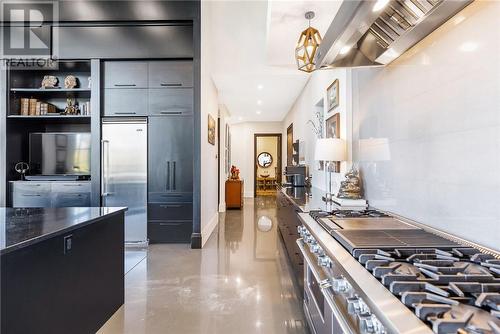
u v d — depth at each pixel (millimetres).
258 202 9047
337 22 1465
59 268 1596
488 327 597
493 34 1111
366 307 817
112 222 2213
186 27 4109
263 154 12555
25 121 4383
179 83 4160
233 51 4914
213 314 2230
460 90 1291
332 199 2744
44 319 1473
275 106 7602
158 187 4133
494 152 1116
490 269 934
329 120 3680
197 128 4059
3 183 4070
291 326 2053
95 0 4027
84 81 4547
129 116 4148
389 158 2010
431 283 834
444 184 1415
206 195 4512
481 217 1186
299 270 2475
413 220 1708
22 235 1391
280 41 3686
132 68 4164
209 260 3479
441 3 1214
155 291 2633
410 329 617
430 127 1522
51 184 4102
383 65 1909
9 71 4121
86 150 4340
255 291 2623
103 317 2066
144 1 4020
